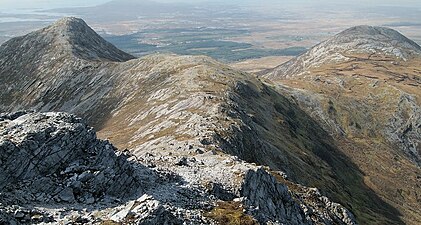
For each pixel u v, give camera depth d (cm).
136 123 12938
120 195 3288
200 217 3378
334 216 6419
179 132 9112
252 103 14950
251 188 4700
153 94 14850
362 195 15450
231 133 9106
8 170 2844
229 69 18338
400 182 19538
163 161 4962
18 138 3014
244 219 3619
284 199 5241
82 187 3070
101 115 16662
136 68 18762
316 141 17875
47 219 2609
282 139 13562
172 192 3825
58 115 3488
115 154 3475
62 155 3159
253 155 9331
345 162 18775
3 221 2408
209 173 4766
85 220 2686
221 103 11581
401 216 15738
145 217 2745
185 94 13175
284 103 19325
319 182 11769
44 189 2914
